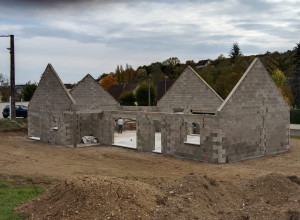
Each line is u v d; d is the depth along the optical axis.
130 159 19.45
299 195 10.09
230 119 18.42
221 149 18.03
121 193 8.69
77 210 8.10
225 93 52.41
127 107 31.52
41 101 27.22
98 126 25.77
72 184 9.12
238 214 8.77
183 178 10.61
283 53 84.94
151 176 14.90
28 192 11.70
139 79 97.31
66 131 24.80
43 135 27.05
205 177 11.04
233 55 87.75
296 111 43.00
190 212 8.55
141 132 22.19
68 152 21.77
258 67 20.06
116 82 90.31
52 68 26.05
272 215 8.65
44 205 8.81
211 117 18.22
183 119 19.66
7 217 8.49
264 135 20.52
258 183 11.23
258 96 20.05
